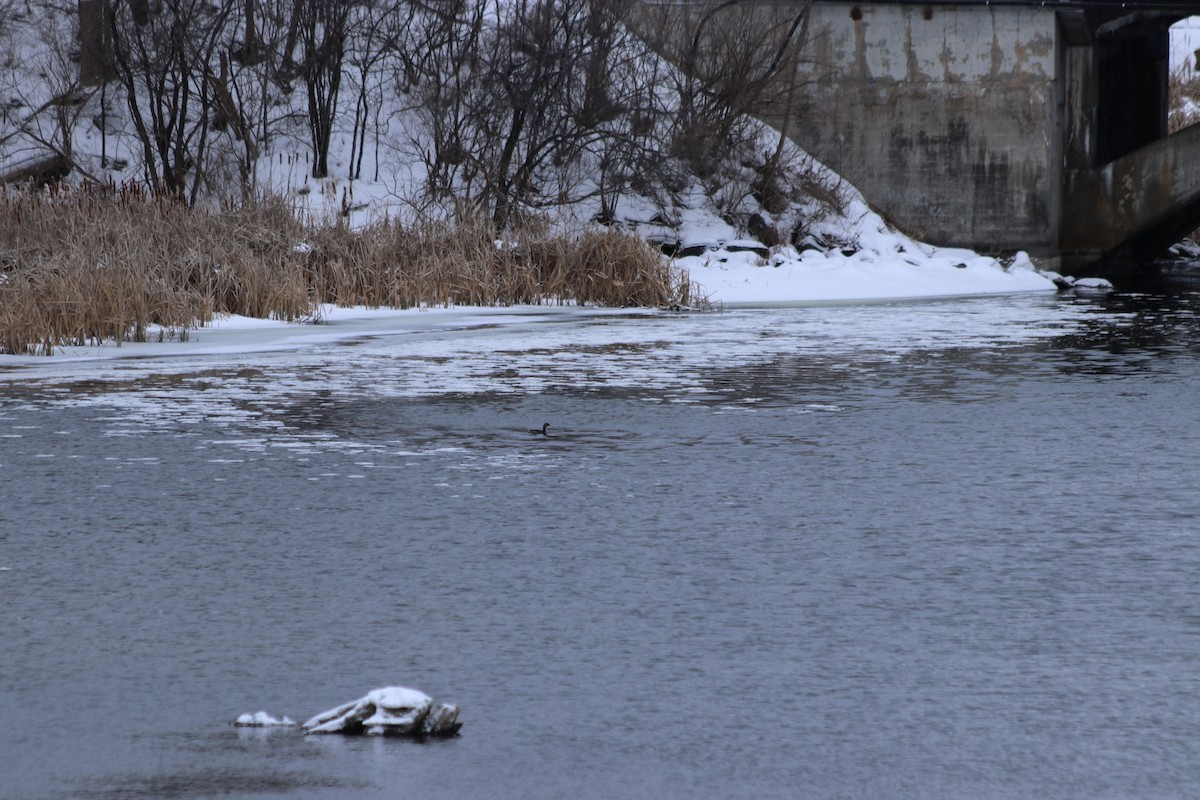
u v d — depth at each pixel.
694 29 148.62
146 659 25.06
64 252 86.94
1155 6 151.12
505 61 140.88
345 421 52.72
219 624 27.19
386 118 150.50
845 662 24.77
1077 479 41.56
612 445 47.72
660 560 32.09
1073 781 19.53
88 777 19.67
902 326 94.00
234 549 33.22
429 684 23.69
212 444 47.72
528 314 101.69
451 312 102.25
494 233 116.50
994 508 37.59
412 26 152.50
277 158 144.50
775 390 61.62
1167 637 26.11
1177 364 71.25
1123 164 158.12
